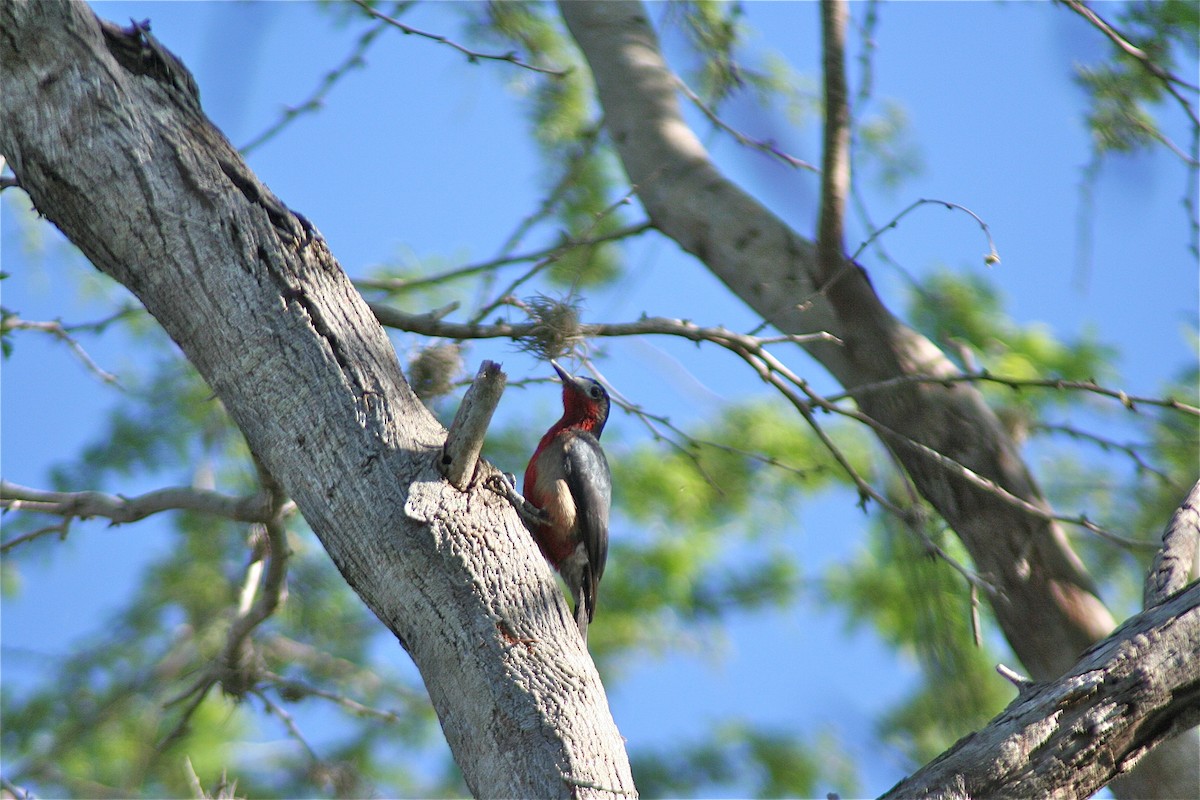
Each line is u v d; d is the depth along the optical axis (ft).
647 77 43.16
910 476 35.22
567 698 19.98
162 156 22.02
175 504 32.45
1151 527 38.91
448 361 32.37
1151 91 37.65
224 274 22.04
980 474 34.06
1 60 21.97
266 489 30.89
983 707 27.48
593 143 42.01
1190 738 29.30
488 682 20.11
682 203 39.52
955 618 32.30
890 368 34.88
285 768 41.60
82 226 22.45
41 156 21.98
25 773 37.99
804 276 36.73
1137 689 19.27
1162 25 37.06
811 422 31.68
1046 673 32.99
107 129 21.85
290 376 21.94
